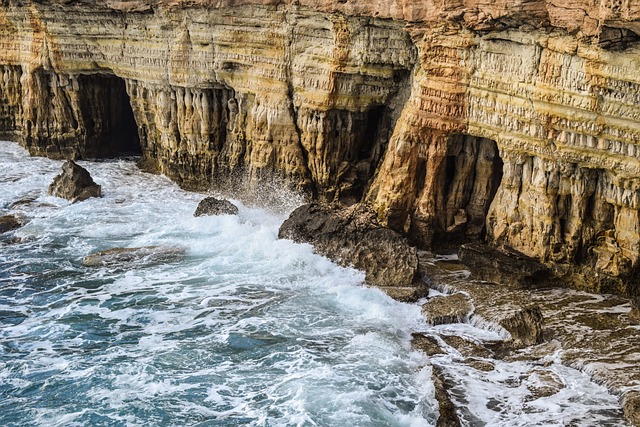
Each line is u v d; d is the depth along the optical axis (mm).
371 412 16906
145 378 18562
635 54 19406
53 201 32469
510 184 24141
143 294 23359
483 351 19625
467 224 26375
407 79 27938
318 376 18328
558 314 21125
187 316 21797
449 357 19328
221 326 21125
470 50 23672
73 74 38469
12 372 18906
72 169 33156
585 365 18391
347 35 27156
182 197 33531
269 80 30344
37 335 20906
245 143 32594
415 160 25812
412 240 26469
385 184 26422
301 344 19969
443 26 23797
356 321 21312
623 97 20062
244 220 29266
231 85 32312
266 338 20344
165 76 34312
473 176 26203
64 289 23906
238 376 18547
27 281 24547
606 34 19281
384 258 23953
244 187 32469
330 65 27969
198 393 17891
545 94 21703
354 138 29688
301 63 29094
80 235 28531
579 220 22578
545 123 22031
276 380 18312
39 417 17109
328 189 29953
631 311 20875
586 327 20328
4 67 42594
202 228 28578
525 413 16922
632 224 21500
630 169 20703
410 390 17875
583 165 21828
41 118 39969
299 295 22953
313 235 25812
